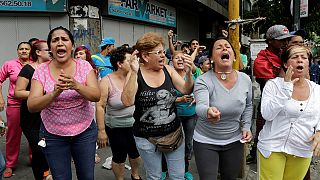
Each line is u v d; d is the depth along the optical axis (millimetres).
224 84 3326
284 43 4488
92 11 9891
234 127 3389
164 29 16250
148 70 3480
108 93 4246
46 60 4363
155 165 3529
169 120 3465
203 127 3406
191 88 3531
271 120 3305
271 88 3301
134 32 13031
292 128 3225
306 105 3180
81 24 9680
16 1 8992
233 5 4535
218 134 3367
